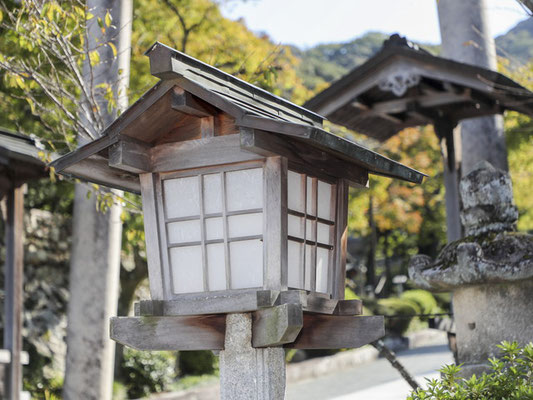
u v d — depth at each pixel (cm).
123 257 1227
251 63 995
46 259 1166
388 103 822
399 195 1722
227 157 304
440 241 2130
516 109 804
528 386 328
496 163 833
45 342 1095
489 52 818
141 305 307
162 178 318
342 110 832
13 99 932
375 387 1099
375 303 1666
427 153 1625
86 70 564
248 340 312
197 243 311
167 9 1020
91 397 616
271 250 294
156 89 300
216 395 1135
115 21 569
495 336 457
